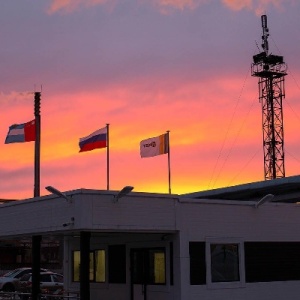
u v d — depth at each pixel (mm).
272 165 59781
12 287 41344
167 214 24688
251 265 26906
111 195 23203
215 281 25703
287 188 37625
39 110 45062
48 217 24578
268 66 61344
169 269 25375
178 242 24953
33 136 44562
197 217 25609
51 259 67875
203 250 25562
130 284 27609
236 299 26094
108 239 29219
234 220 26734
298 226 28906
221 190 40406
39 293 26219
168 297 25297
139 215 23828
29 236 27250
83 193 22719
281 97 61344
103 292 29172
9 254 67438
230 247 26531
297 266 28438
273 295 27328
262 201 27234
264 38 62281
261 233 27500
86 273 22906
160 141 42469
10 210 27312
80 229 22641
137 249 27391
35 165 44406
